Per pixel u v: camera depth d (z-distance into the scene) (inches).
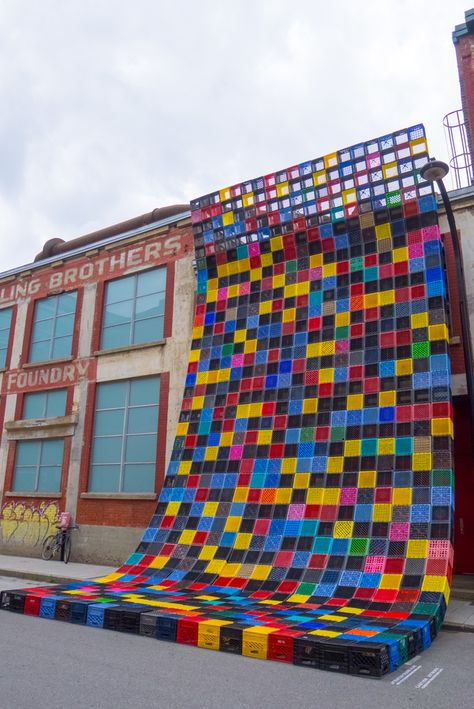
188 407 526.6
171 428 592.4
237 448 475.2
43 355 746.2
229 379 515.8
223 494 458.0
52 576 506.6
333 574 364.2
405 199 479.5
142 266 681.6
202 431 504.7
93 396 668.1
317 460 430.6
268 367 498.6
